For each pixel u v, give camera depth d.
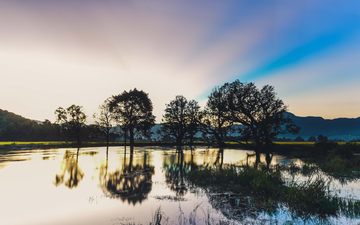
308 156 30.14
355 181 13.34
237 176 13.52
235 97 43.22
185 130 67.06
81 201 9.30
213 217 7.32
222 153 37.66
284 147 44.03
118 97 71.06
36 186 12.09
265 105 41.72
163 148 53.91
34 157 28.92
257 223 6.78
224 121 46.97
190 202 9.03
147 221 7.03
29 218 7.43
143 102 72.88
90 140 102.50
